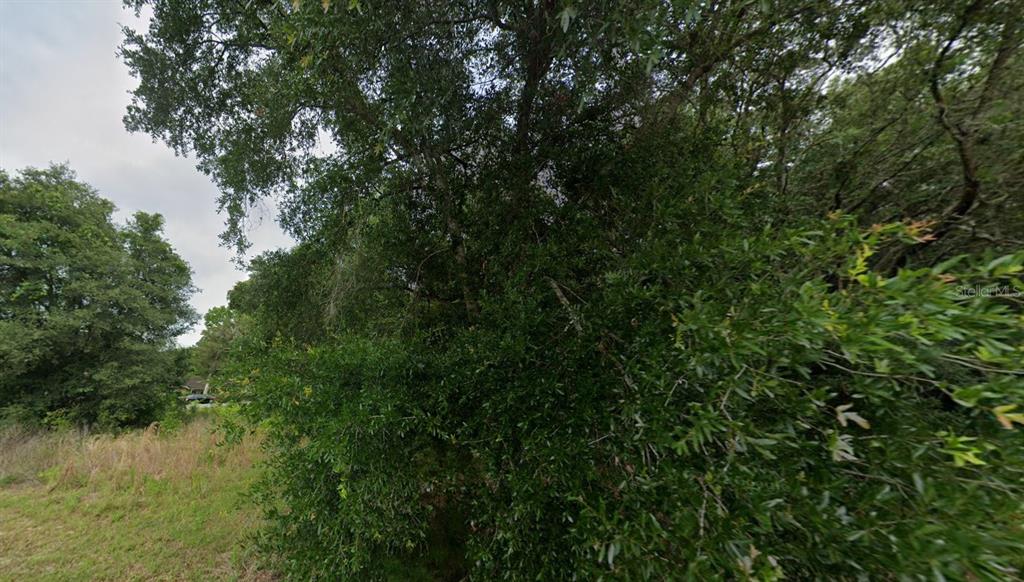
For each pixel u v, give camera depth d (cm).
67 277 1116
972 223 253
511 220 317
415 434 251
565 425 199
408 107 262
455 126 316
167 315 1304
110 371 1106
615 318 197
